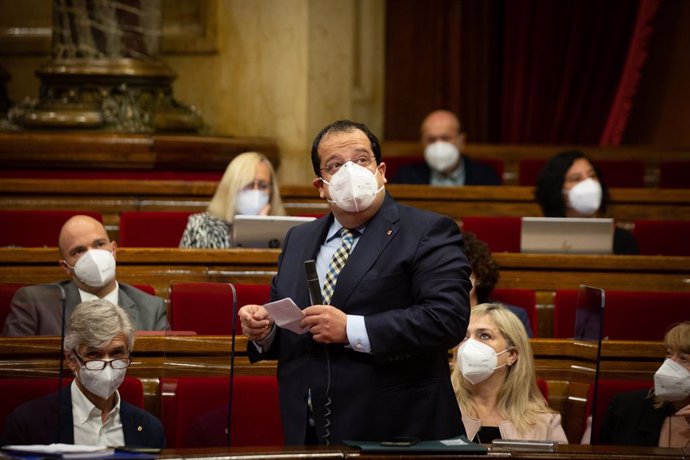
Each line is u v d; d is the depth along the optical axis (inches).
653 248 412.8
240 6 563.8
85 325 220.4
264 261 333.7
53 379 221.0
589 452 192.9
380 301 193.3
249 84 561.6
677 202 450.9
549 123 634.2
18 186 417.7
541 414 248.7
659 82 644.1
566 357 273.9
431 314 187.5
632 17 625.9
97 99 503.8
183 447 225.0
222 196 370.6
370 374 193.3
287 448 186.4
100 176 483.8
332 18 555.8
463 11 632.4
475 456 184.5
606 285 353.1
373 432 192.5
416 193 448.1
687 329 243.6
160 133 507.5
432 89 633.0
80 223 294.4
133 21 510.6
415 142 576.4
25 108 511.2
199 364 225.6
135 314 291.9
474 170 485.1
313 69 549.0
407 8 630.5
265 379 246.4
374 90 589.9
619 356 268.8
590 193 387.2
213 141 504.1
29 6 576.4
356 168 194.5
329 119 556.1
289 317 187.6
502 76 639.8
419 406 193.9
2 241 378.9
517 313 309.9
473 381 246.1
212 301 225.1
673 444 243.4
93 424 222.1
